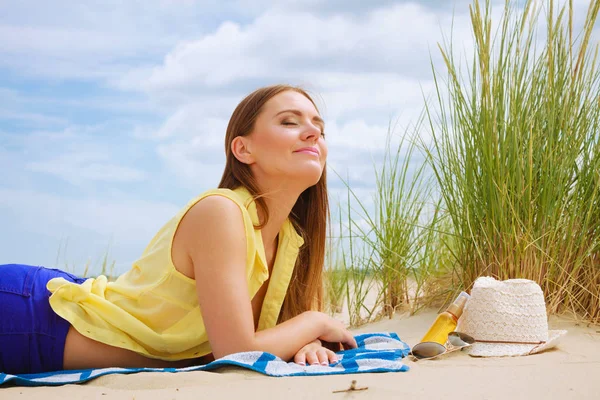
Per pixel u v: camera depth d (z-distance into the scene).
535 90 3.62
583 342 2.96
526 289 2.78
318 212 2.81
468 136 3.64
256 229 2.46
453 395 1.82
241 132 2.51
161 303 2.34
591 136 3.57
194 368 2.15
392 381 2.00
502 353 2.64
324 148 2.58
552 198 3.47
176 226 2.33
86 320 2.33
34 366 2.32
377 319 4.21
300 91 2.59
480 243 3.63
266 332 2.33
